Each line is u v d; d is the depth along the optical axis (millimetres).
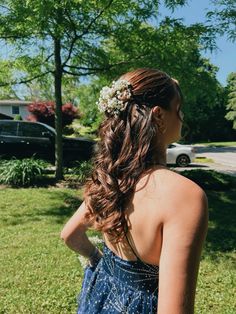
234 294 4828
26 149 15156
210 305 4535
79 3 9641
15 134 15227
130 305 1399
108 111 1518
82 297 1647
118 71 11648
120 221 1382
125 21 10883
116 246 1456
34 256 6125
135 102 1471
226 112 51719
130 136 1449
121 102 1478
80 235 1742
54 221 8398
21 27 10242
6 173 11672
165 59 10703
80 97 15656
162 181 1336
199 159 24906
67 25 10562
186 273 1188
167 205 1277
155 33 10562
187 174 11969
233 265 5906
